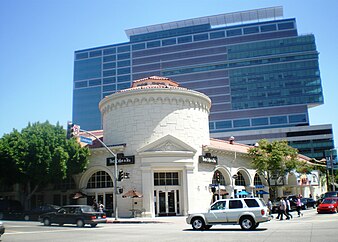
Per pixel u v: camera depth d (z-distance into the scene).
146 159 34.62
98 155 37.78
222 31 151.38
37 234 19.38
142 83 42.59
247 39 148.50
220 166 39.50
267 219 19.36
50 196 41.06
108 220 30.34
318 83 139.88
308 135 127.88
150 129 36.09
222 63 147.75
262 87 142.62
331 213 33.16
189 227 23.14
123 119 37.34
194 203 34.56
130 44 159.88
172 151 34.69
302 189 57.34
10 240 16.31
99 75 160.25
